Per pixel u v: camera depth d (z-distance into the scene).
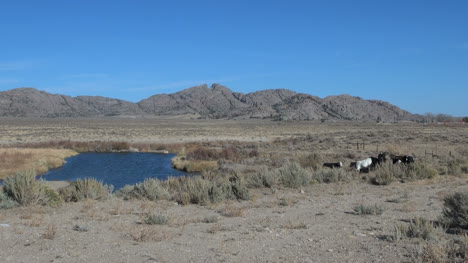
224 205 13.68
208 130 106.50
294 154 40.00
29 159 38.91
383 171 20.20
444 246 7.30
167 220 10.58
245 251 7.75
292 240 8.61
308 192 16.77
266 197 15.64
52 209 12.95
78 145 58.50
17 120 173.00
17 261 7.04
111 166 39.34
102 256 7.39
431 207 12.49
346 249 7.79
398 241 8.20
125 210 12.66
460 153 36.75
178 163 38.41
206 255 7.47
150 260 7.16
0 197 13.49
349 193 16.16
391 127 118.50
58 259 7.19
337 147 47.09
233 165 32.78
